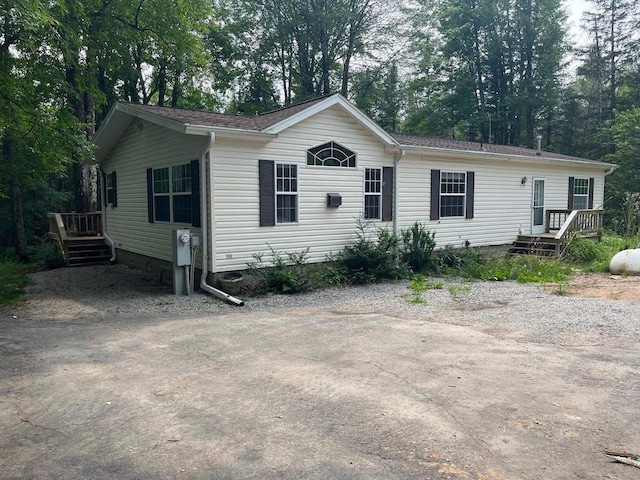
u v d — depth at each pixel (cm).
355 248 1116
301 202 1047
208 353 550
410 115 3350
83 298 930
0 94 983
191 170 970
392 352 540
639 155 2070
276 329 664
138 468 298
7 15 791
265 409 387
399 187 1218
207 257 947
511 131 3203
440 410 378
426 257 1195
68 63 1238
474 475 284
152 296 932
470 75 3073
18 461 309
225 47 2684
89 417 377
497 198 1459
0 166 1461
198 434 344
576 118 3198
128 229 1313
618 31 2944
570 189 1672
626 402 390
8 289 1017
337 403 396
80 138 1087
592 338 586
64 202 2277
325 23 2577
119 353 552
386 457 307
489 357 515
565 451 312
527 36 2967
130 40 1562
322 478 283
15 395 426
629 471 287
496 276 1104
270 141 982
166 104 2686
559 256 1355
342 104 1068
